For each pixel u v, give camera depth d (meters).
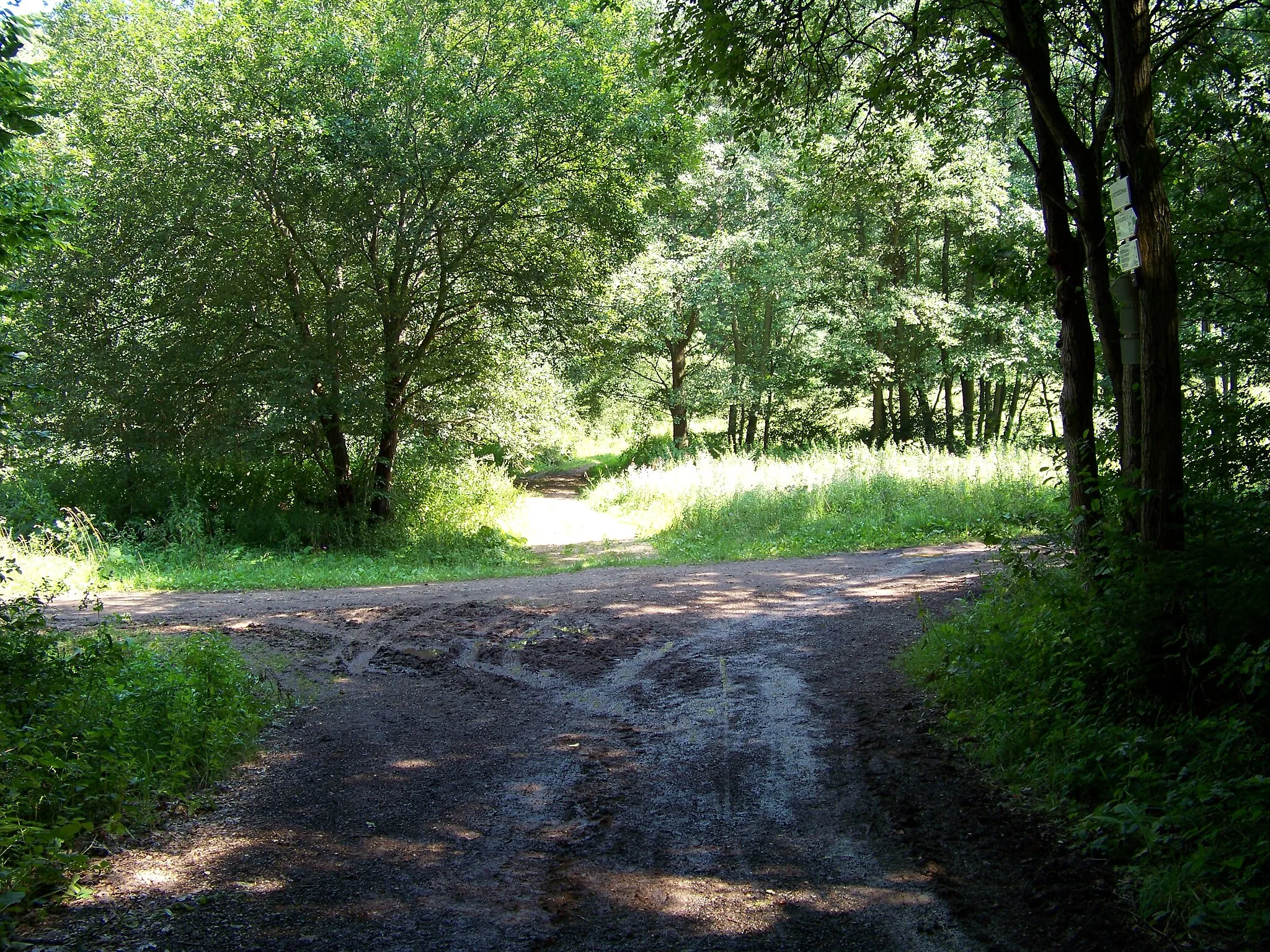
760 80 9.14
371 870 4.27
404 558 19.12
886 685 7.18
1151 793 4.43
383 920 3.78
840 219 30.92
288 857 4.39
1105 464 8.43
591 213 20.25
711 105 30.61
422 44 19.91
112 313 20.06
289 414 18.61
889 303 31.38
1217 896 3.57
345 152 18.34
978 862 4.21
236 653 8.23
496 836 4.69
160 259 19.31
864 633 9.05
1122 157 5.46
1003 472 19.95
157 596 13.41
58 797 4.48
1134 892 3.80
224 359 19.75
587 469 45.69
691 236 34.88
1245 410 7.74
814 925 3.74
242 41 18.52
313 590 14.12
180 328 19.86
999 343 31.11
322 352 19.44
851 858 4.35
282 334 19.61
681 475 26.64
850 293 34.00
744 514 20.42
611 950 3.55
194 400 20.09
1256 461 7.52
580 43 20.19
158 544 17.95
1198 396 8.76
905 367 33.16
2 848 3.90
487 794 5.28
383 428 21.33
